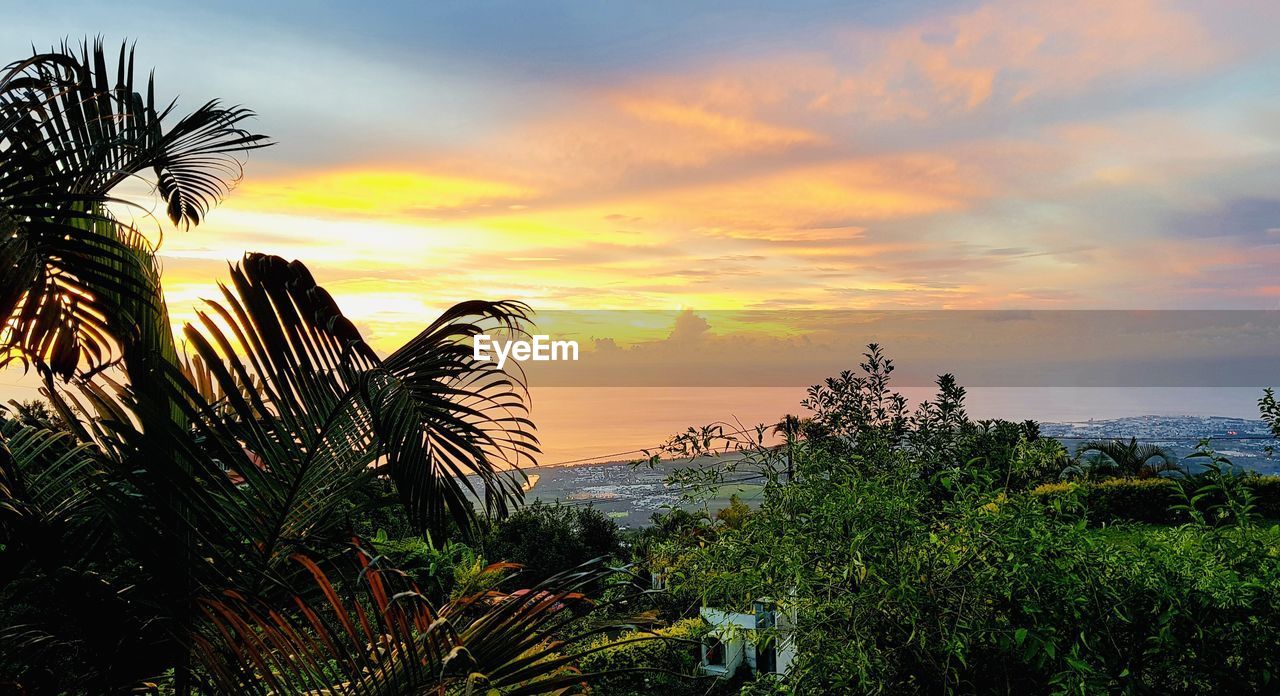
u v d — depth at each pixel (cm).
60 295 219
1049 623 275
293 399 223
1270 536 276
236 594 207
